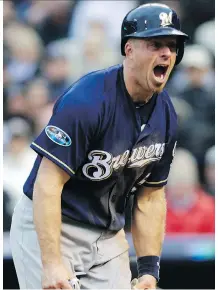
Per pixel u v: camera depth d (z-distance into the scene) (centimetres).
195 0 2942
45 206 1097
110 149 1132
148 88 1122
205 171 2523
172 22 1127
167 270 2192
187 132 2656
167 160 1248
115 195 1196
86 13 2881
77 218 1183
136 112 1143
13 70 2753
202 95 2734
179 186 2355
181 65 2766
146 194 1280
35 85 2730
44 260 1093
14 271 2114
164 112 1201
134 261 1750
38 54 2806
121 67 1155
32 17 2886
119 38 2859
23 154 2455
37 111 2670
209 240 2248
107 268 1225
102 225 1202
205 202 2345
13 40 2781
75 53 2819
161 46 1104
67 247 1192
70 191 1173
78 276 1212
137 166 1184
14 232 1229
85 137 1101
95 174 1146
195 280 2188
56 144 1101
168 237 2242
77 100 1099
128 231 2111
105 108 1108
